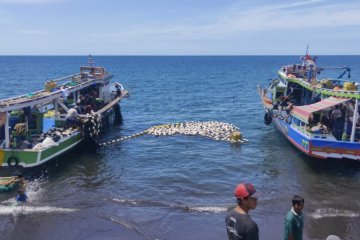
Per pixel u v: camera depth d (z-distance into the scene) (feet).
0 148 61.77
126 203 52.49
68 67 540.11
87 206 51.26
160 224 45.91
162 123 115.96
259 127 107.96
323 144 66.44
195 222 46.44
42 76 335.88
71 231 44.24
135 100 174.81
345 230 44.45
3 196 53.52
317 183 61.72
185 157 76.59
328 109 72.59
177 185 60.29
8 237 42.68
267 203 52.70
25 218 47.19
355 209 50.67
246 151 81.15
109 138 93.81
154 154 78.79
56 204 51.75
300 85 95.81
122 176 64.64
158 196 55.31
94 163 72.08
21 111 72.43
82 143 80.89
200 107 151.64
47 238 42.73
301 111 73.15
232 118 123.85
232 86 253.24
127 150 82.02
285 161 73.97
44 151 63.16
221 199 54.34
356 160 68.03
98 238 42.70
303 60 105.29
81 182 61.26
